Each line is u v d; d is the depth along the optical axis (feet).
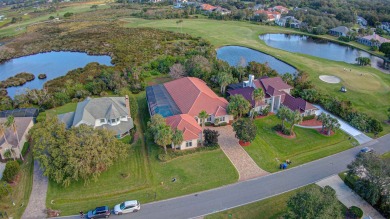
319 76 402.52
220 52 524.93
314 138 254.68
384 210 176.45
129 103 281.33
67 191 193.57
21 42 589.73
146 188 196.24
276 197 188.14
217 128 264.72
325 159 228.22
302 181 203.10
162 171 210.79
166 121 246.06
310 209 144.97
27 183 201.36
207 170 211.41
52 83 376.48
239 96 266.16
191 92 285.84
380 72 431.02
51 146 197.26
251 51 532.32
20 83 398.01
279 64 464.24
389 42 524.93
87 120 240.32
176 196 189.47
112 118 247.70
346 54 536.01
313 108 286.66
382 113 302.66
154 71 403.13
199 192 192.54
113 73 365.81
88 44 559.38
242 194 190.70
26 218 173.78
